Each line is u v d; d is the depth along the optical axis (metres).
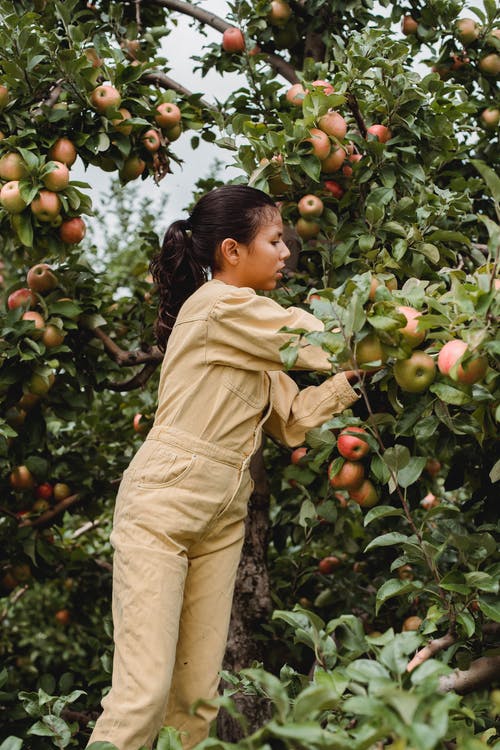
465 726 1.18
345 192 2.50
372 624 2.83
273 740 1.01
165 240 2.05
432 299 1.41
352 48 2.46
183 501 1.73
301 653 2.67
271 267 1.98
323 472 2.28
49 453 3.06
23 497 3.05
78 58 2.40
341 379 1.83
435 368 1.52
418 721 0.92
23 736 2.34
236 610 2.72
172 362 1.84
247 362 1.78
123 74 2.59
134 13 3.63
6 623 4.36
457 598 1.49
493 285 1.30
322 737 0.92
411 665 1.47
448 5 3.01
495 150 3.10
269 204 1.98
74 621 3.62
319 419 1.84
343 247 2.33
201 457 1.76
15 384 2.61
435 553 1.48
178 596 1.71
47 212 2.31
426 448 2.40
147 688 1.59
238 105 2.96
